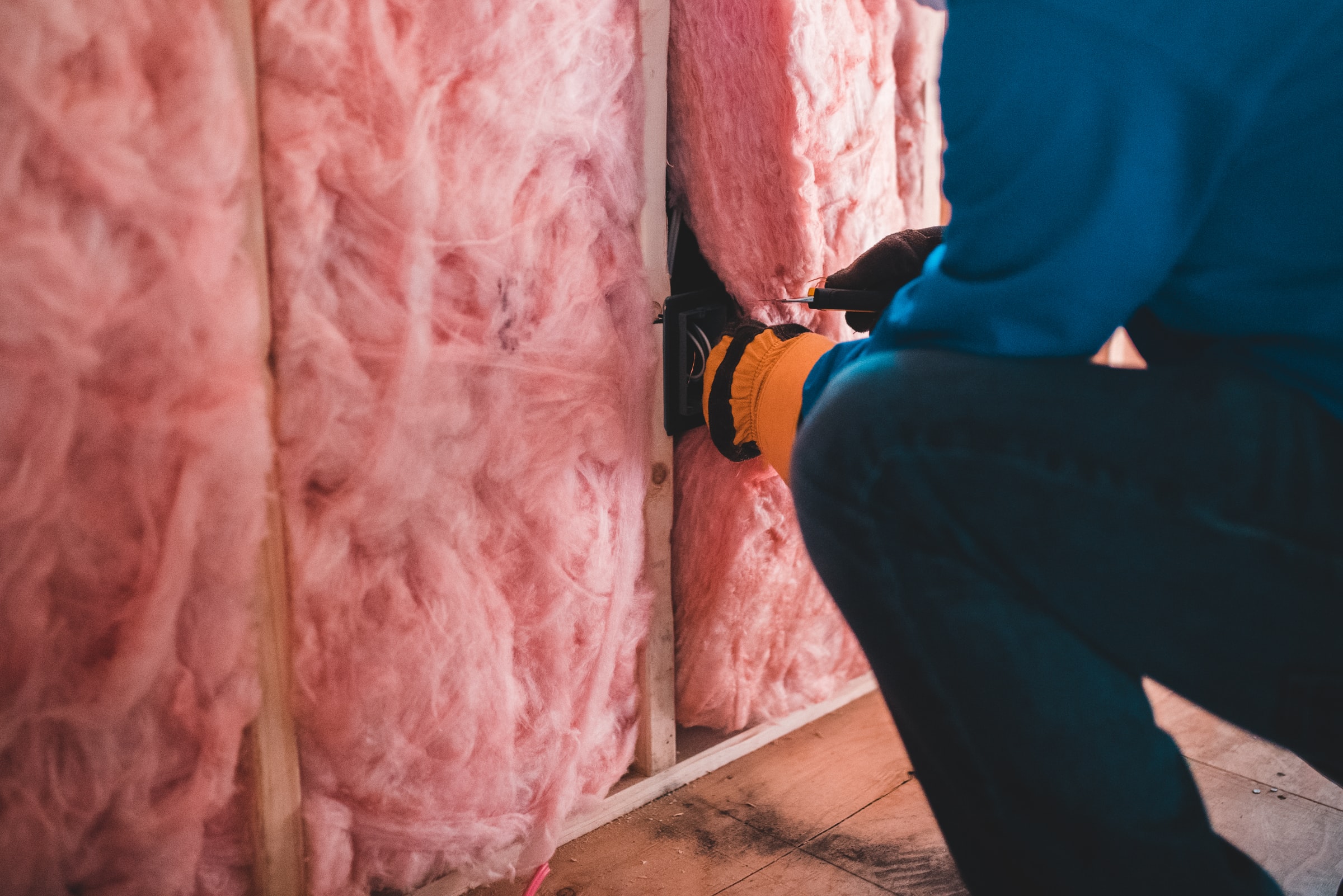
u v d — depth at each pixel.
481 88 0.75
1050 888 0.54
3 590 0.58
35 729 0.61
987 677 0.53
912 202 1.25
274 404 0.68
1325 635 0.49
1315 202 0.47
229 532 0.65
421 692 0.79
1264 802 0.98
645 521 0.98
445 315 0.76
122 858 0.66
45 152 0.56
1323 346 0.49
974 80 0.50
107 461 0.61
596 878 0.88
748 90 0.96
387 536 0.75
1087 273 0.49
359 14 0.68
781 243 1.01
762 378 0.89
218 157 0.61
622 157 0.89
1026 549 0.53
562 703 0.91
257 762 0.71
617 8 0.86
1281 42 0.45
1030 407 0.51
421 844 0.82
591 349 0.88
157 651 0.63
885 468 0.54
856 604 0.58
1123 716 0.52
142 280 0.60
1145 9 0.45
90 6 0.56
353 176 0.69
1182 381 0.51
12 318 0.56
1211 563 0.50
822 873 0.89
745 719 1.10
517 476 0.84
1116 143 0.46
